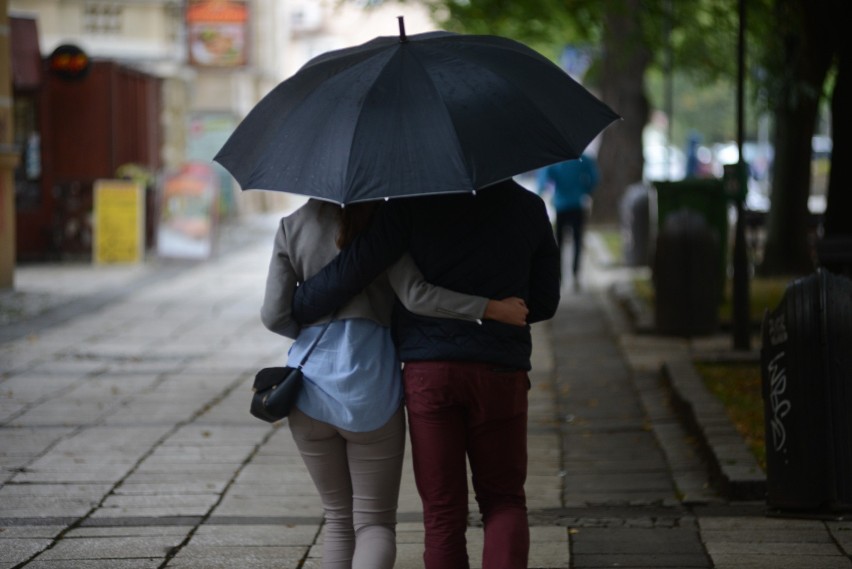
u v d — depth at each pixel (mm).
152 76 44844
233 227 54219
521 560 7543
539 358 20609
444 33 7977
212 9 54906
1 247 29703
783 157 29125
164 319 25625
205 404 16875
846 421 10336
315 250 7668
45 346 21969
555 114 7453
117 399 17234
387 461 7781
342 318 7680
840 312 10266
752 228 33062
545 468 13586
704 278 21953
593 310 26406
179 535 10867
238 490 12500
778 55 25672
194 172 37125
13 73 36156
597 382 18312
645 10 36469
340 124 7238
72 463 13555
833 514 10547
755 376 17312
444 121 7137
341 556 7934
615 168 47469
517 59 7672
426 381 7465
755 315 22719
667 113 40844
